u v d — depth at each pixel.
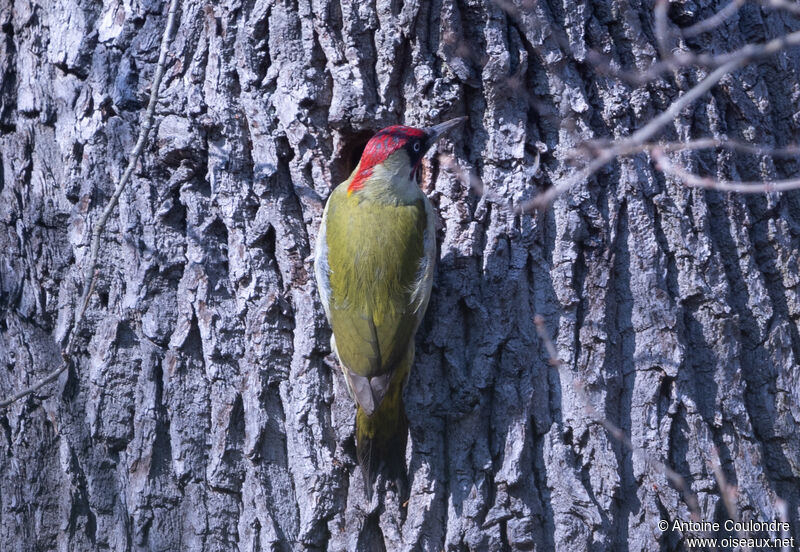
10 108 10.81
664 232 10.10
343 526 9.65
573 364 9.80
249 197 10.03
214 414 9.76
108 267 10.05
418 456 9.67
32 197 10.41
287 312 9.95
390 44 10.06
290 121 10.09
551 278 9.96
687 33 9.28
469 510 9.45
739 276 10.34
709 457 9.63
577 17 10.21
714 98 10.50
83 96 10.37
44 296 10.30
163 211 10.03
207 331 9.82
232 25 10.16
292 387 9.88
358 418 9.72
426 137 10.00
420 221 10.08
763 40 10.80
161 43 10.33
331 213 10.11
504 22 10.17
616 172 10.09
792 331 10.52
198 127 10.07
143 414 9.77
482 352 9.80
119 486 9.85
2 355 10.30
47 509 9.99
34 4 10.73
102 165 10.23
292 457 9.77
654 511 9.52
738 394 9.95
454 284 10.00
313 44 10.10
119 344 9.89
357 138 10.60
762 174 10.59
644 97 10.21
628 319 9.95
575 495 9.47
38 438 10.07
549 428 9.70
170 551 9.66
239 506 9.74
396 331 9.77
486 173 10.16
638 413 9.77
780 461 10.21
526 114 10.21
